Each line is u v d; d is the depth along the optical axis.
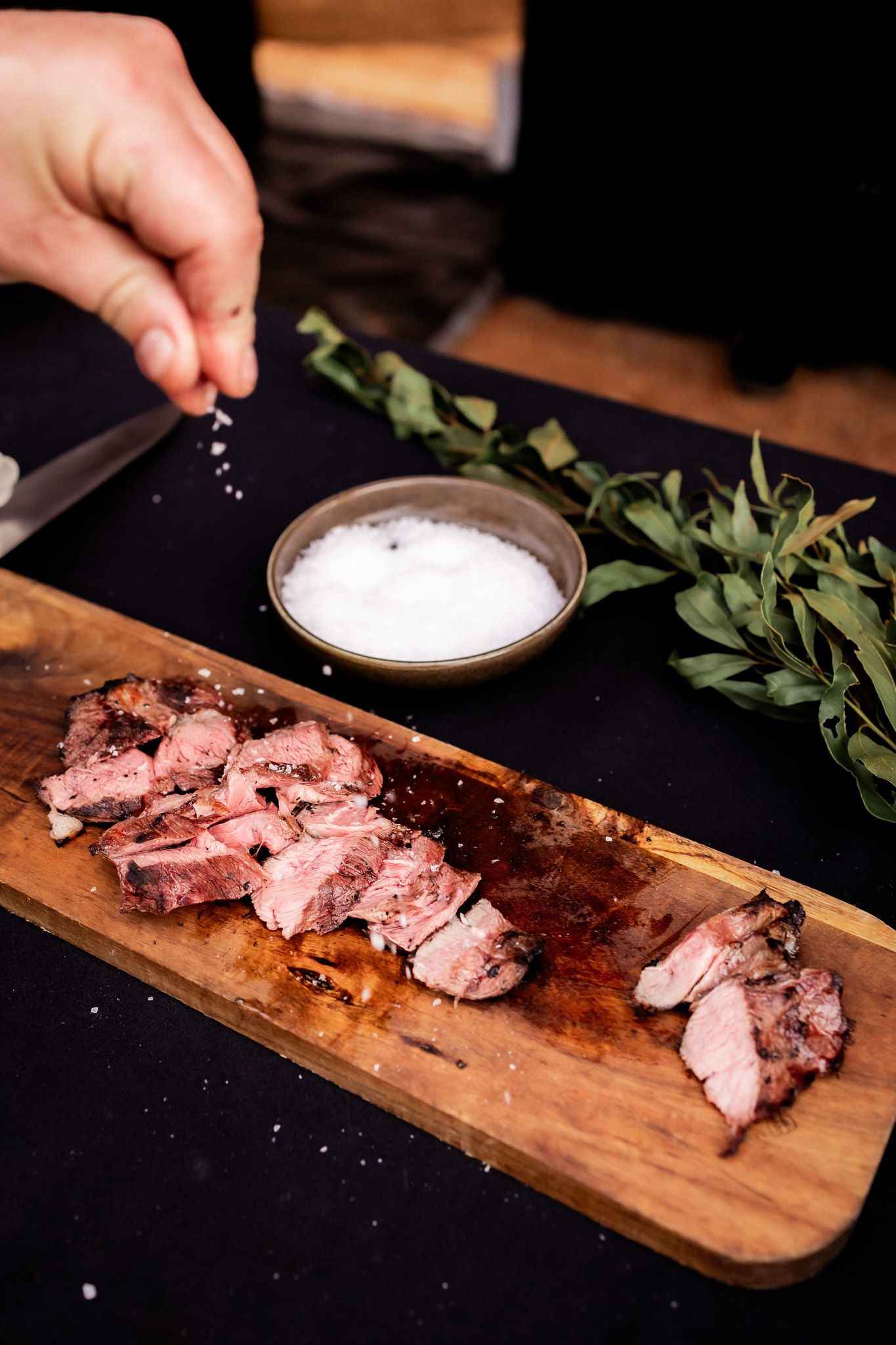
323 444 0.66
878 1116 0.37
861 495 0.61
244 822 0.44
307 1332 0.34
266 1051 0.40
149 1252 0.36
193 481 0.63
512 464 0.60
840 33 1.16
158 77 0.35
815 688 0.48
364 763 0.46
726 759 0.49
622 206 1.37
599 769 0.49
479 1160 0.37
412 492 0.56
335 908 0.41
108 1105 0.39
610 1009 0.39
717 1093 0.37
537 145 1.37
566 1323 0.34
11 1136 0.38
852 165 1.23
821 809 0.47
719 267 1.36
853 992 0.40
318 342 0.72
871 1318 0.34
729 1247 0.34
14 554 0.58
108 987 0.42
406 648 0.51
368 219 1.71
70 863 0.44
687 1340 0.34
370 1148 0.38
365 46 2.21
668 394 1.32
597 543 0.59
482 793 0.46
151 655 0.51
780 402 1.30
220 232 0.35
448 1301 0.35
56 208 0.36
